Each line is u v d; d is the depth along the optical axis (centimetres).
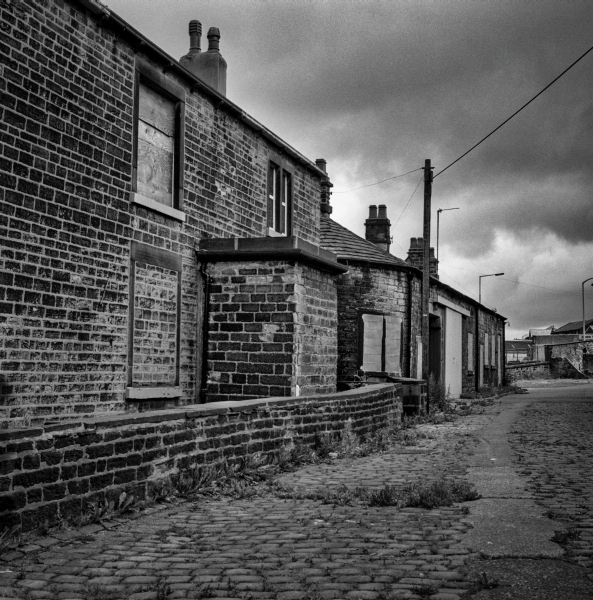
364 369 2055
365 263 2097
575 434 1349
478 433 1411
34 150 905
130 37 1080
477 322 3400
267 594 423
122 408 1056
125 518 632
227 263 1262
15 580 457
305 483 838
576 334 8350
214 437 814
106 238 1031
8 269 862
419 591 418
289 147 1596
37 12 913
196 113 1273
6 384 855
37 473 557
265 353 1231
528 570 462
